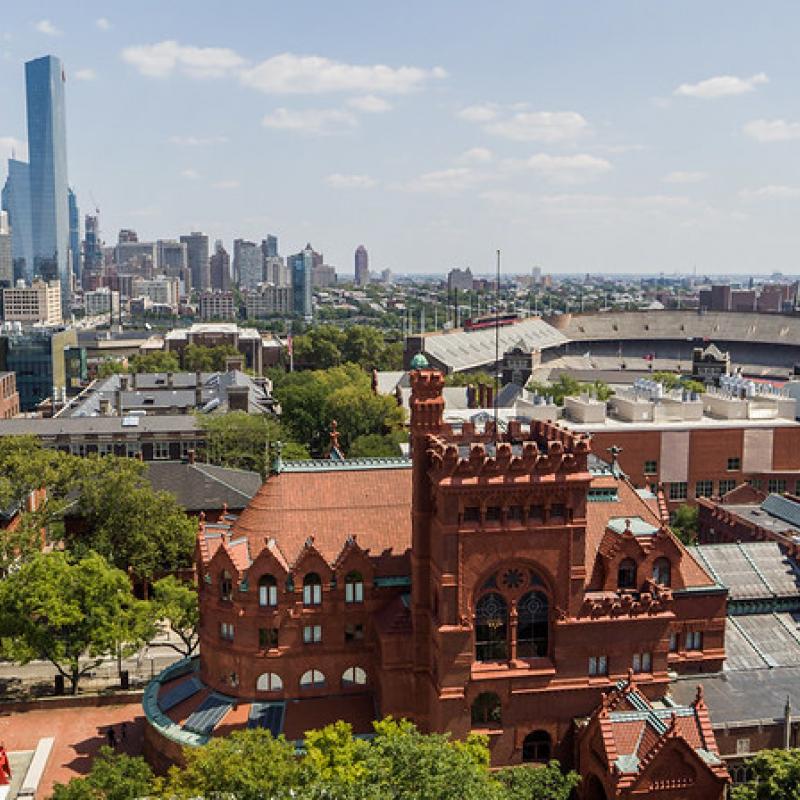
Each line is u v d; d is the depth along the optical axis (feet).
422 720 240.53
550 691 229.25
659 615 232.94
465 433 254.06
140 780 204.85
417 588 237.66
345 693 248.52
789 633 272.72
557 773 208.64
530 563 226.79
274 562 241.76
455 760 175.52
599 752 212.02
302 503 256.52
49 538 432.25
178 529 395.96
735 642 267.59
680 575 252.21
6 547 358.43
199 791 182.80
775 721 233.14
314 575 245.24
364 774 178.91
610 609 231.71
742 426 488.85
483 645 229.45
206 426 557.33
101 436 560.61
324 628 246.06
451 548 221.46
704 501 384.27
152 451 566.36
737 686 250.37
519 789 200.34
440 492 220.64
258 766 179.42
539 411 515.50
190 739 234.99
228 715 239.30
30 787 246.47
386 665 238.07
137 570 384.47
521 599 229.45
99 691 313.94
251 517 257.75
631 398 518.37
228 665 247.70
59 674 330.54
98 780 200.85
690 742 210.18
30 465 380.78
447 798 167.73
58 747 274.36
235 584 241.96
